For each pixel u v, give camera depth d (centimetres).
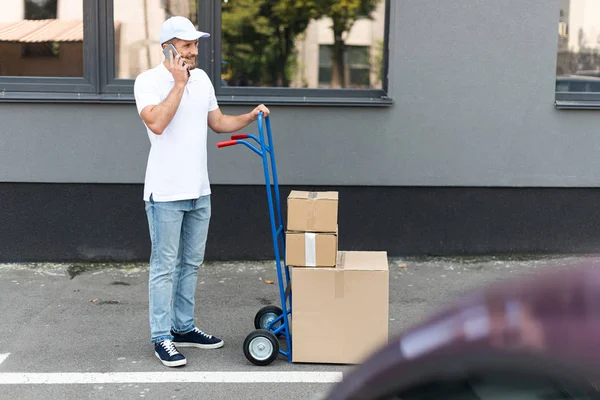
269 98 636
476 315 152
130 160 638
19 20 628
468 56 638
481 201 655
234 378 432
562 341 141
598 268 165
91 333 504
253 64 639
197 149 448
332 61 642
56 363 453
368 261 460
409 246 657
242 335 504
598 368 137
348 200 650
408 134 642
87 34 628
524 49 639
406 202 652
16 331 505
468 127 645
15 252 646
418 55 636
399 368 149
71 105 630
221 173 641
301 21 637
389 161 644
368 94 643
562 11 645
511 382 143
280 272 454
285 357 462
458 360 145
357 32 640
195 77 446
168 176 443
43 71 631
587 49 650
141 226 647
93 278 617
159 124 427
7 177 634
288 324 466
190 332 481
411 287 595
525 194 655
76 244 647
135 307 556
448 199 654
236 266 645
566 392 140
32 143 633
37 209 642
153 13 632
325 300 443
